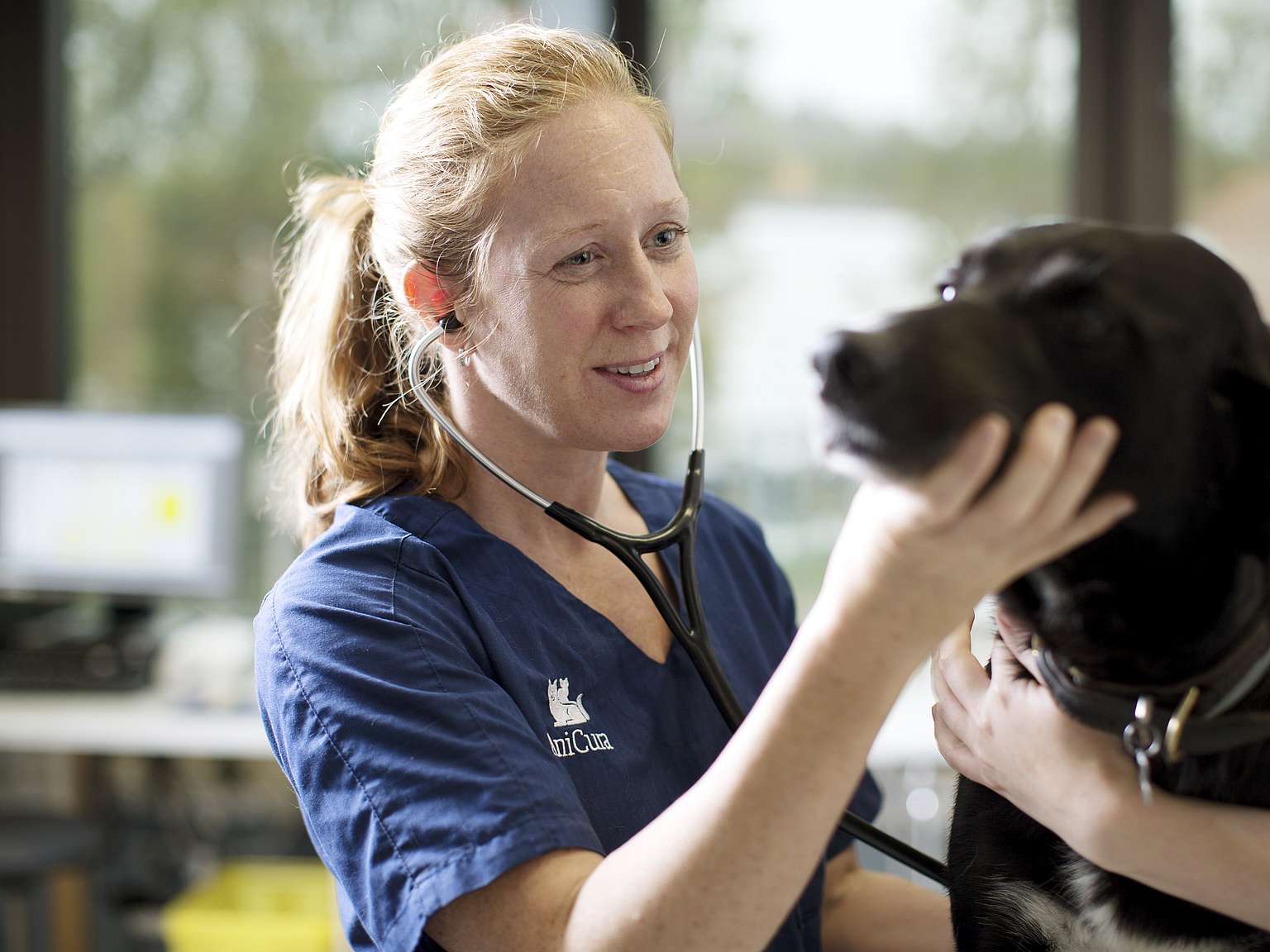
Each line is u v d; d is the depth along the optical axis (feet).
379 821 2.68
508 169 3.09
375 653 2.89
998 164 9.33
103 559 8.63
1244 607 2.42
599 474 3.50
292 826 9.07
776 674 2.23
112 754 9.10
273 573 9.46
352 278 3.58
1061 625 2.57
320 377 3.55
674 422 9.17
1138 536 2.43
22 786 9.11
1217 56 9.14
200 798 9.13
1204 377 2.41
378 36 9.40
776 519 9.25
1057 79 9.30
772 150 9.23
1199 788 2.50
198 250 9.71
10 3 9.32
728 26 9.17
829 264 9.30
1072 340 2.31
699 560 3.74
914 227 9.34
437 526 3.27
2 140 9.43
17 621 8.70
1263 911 2.41
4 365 9.56
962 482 1.89
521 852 2.55
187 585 8.57
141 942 8.63
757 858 2.17
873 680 2.11
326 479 3.59
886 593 2.05
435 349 3.43
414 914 2.57
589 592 3.46
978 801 3.18
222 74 9.57
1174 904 2.80
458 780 2.67
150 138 9.68
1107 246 2.40
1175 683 2.48
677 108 9.18
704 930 2.21
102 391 9.84
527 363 3.15
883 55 9.24
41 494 8.68
